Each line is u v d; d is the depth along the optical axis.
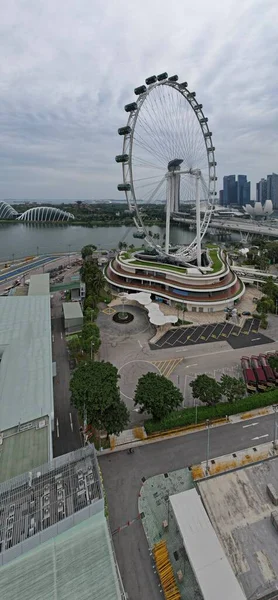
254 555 32.22
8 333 65.38
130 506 40.81
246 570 31.09
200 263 122.50
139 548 36.31
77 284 110.50
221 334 86.38
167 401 51.28
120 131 87.94
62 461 36.75
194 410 55.59
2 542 28.64
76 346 72.94
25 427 42.75
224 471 41.44
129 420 54.91
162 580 32.91
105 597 26.19
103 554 29.23
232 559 31.91
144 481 44.12
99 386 49.97
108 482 43.88
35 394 48.41
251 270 137.12
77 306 92.50
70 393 61.75
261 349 78.94
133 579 33.59
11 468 37.00
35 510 31.41
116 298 113.75
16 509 31.48
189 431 52.84
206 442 50.72
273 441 50.16
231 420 55.25
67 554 29.06
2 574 27.42
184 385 64.69
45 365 55.31
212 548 32.12
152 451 49.00
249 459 47.50
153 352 77.44
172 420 52.81
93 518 32.09
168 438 51.53
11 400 47.06
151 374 56.34
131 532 37.91
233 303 106.12
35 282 106.94
